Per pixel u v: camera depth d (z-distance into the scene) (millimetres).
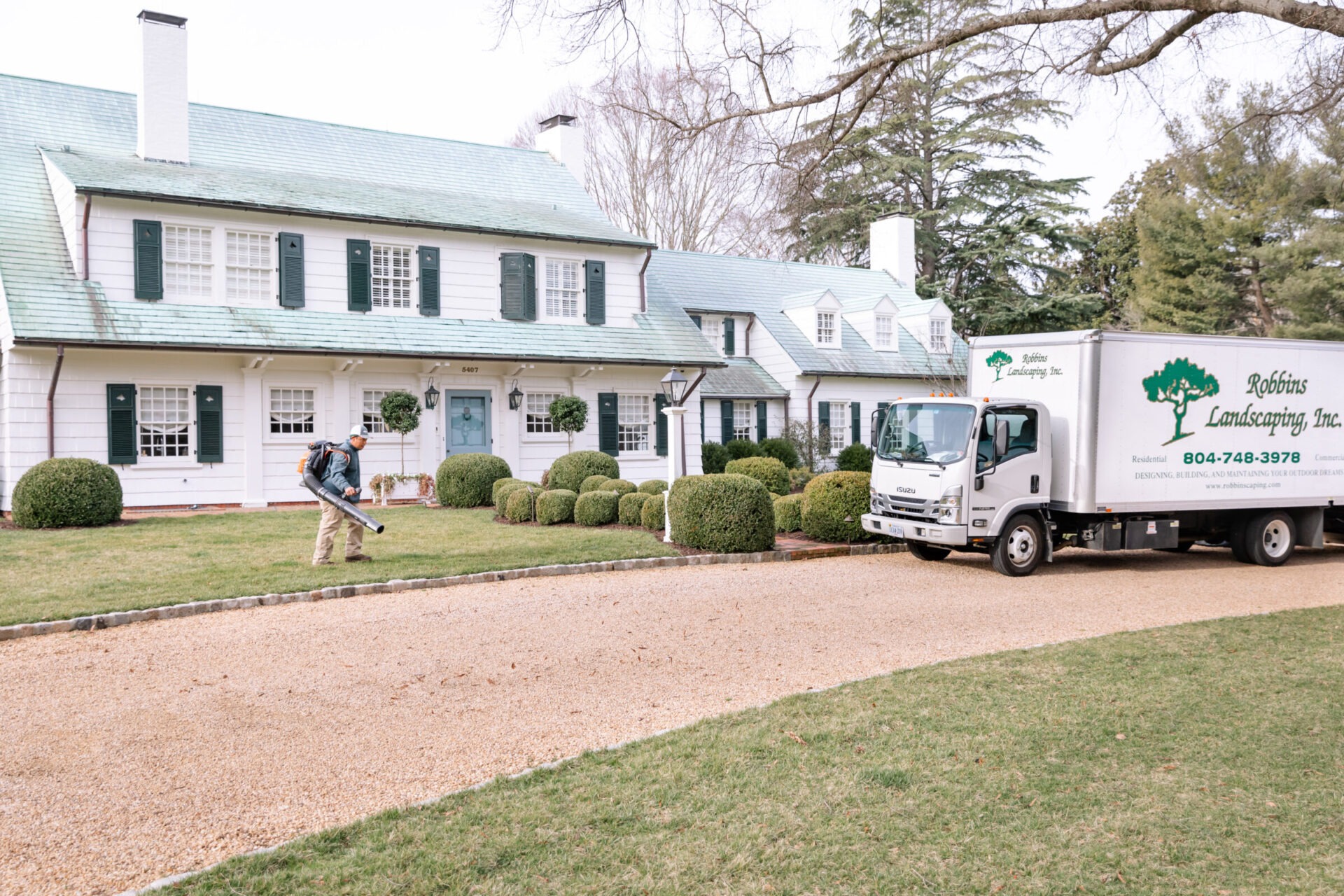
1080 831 4520
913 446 12742
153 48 20359
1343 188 25312
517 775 5219
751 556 13078
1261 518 13812
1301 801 4895
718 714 6312
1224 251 30719
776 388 29562
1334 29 6809
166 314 18031
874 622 9242
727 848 4285
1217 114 12844
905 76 10711
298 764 5422
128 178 18391
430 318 21469
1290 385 13922
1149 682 7020
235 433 19062
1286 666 7531
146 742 5742
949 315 33969
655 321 25016
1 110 20359
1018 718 6137
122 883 4062
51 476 14938
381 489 19625
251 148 22422
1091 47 9781
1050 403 12750
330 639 8219
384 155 24516
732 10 9797
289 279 19641
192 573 10859
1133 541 12961
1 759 5453
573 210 25984
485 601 9875
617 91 10516
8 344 16656
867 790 4945
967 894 3934
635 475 24406
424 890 3910
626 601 10000
